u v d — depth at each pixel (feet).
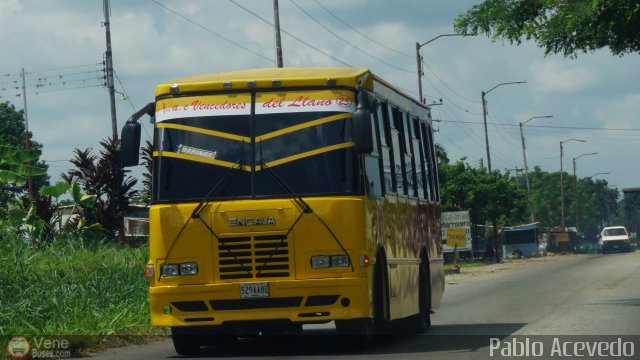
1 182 86.17
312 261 45.88
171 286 46.47
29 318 54.95
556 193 607.37
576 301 83.51
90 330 55.57
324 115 46.93
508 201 257.75
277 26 128.06
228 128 47.34
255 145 46.96
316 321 45.98
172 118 47.85
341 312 45.60
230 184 46.73
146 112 49.01
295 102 47.21
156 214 46.98
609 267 172.04
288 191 46.34
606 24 71.31
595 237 599.98
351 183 46.32
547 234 377.50
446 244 177.37
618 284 111.65
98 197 95.50
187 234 46.57
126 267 70.49
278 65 127.85
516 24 75.15
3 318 53.52
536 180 608.60
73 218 93.66
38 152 85.51
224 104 47.55
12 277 61.41
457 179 256.73
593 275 139.44
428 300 63.57
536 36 75.20
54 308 57.52
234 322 46.19
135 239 95.45
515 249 313.12
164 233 46.75
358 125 45.47
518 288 112.47
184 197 46.93
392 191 53.62
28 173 85.46
